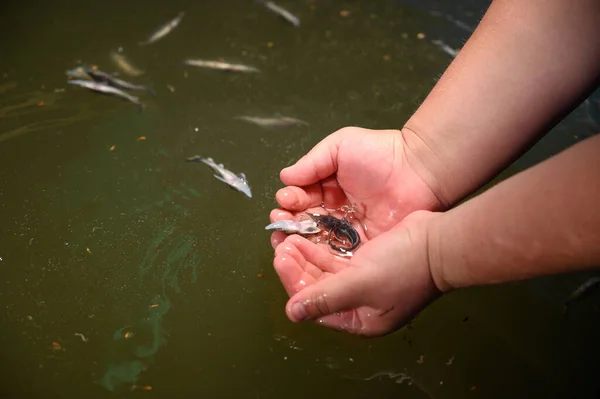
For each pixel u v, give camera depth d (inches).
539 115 19.2
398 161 20.9
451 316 21.8
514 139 19.6
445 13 32.4
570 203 16.2
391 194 21.1
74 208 23.4
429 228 18.3
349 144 21.1
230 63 29.3
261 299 21.7
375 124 27.0
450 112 19.9
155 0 32.2
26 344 20.5
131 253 22.4
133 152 25.3
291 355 20.8
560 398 20.3
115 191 24.0
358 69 29.5
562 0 18.3
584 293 22.5
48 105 26.7
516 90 19.1
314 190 22.0
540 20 18.6
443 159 20.3
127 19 31.1
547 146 26.2
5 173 24.2
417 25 31.9
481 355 21.1
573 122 27.1
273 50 30.2
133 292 21.6
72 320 21.0
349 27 31.7
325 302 18.7
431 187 20.7
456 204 21.0
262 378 20.3
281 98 27.9
